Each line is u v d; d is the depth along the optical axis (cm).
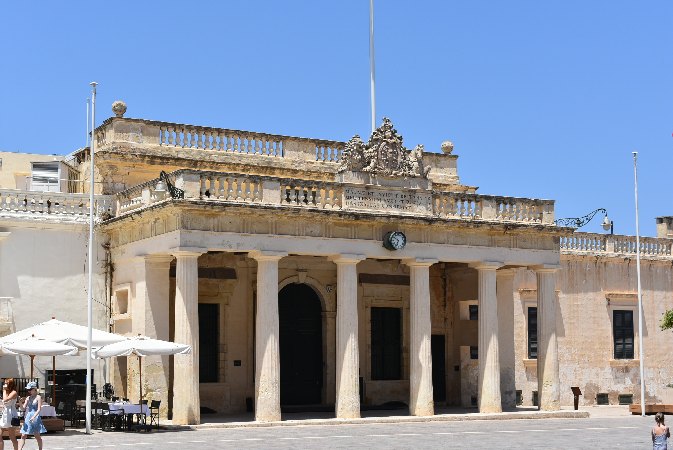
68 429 3166
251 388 3959
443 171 4606
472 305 4491
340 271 3638
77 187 4234
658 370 4969
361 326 4247
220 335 3906
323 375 4109
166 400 3481
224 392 3891
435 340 4466
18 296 3631
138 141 3847
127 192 3694
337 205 3631
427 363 3756
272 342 3434
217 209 3328
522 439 2961
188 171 3325
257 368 3444
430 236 3809
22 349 2973
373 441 2856
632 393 4859
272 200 3478
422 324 3772
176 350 3134
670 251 5106
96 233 3772
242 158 4025
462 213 3912
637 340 4919
